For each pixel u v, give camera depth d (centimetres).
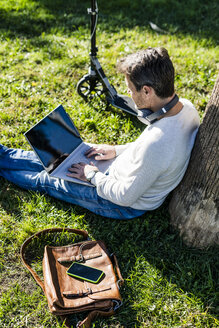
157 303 247
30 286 258
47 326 237
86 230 292
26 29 563
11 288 254
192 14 622
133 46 535
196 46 546
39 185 307
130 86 228
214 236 261
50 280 236
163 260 273
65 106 417
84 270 249
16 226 294
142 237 289
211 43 554
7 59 491
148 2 650
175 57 511
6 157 317
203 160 234
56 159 286
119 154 300
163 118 226
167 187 257
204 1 669
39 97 425
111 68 483
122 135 382
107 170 288
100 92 426
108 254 265
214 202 243
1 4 615
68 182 290
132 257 275
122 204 250
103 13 617
